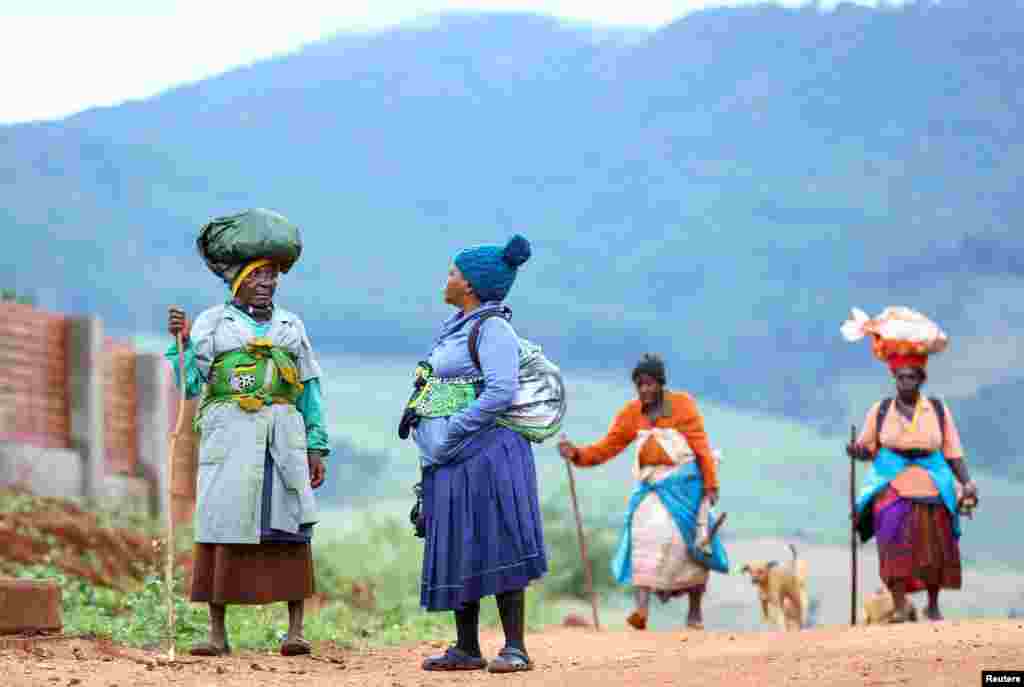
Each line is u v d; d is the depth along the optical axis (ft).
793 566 107.34
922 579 89.20
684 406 94.63
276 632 73.61
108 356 144.87
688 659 60.13
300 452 63.87
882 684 46.03
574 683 51.06
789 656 57.77
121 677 53.62
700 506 94.02
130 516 137.08
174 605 73.67
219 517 62.39
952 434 90.43
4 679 51.29
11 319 133.28
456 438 56.65
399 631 91.50
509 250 58.44
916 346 89.61
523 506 56.80
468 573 56.34
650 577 93.35
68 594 93.76
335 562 137.80
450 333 58.59
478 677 55.06
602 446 95.66
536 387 57.67
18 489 127.13
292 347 64.49
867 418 91.50
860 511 91.86
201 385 63.87
